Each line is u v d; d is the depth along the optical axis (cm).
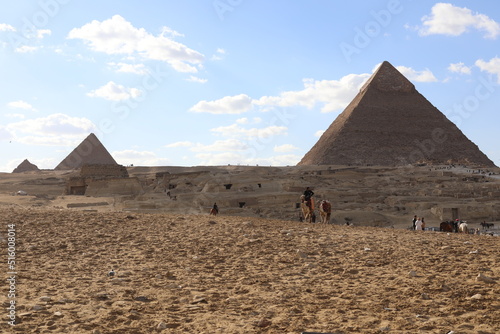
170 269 1378
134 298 1078
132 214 2616
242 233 1995
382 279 1243
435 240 1877
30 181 16000
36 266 1401
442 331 851
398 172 19162
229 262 1471
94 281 1234
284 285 1195
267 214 7388
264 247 1691
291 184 11794
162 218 2436
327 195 11225
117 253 1605
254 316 959
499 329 855
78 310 979
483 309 976
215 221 2384
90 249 1662
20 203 6388
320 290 1146
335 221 8262
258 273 1320
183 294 1120
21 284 1184
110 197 7831
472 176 17350
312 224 2500
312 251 1616
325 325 888
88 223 2191
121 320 923
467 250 1612
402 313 963
